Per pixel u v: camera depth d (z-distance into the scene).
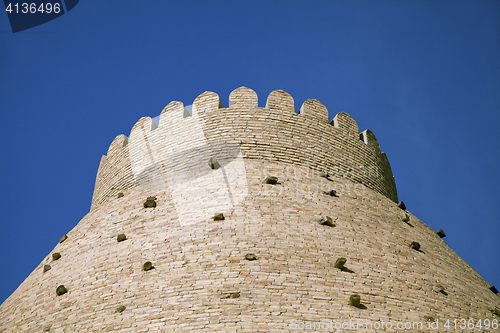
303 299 16.03
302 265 17.52
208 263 17.33
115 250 19.23
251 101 25.73
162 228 19.69
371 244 19.94
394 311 16.70
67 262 20.00
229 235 18.53
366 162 26.03
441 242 23.48
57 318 16.75
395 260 19.61
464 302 19.08
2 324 18.45
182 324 14.99
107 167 27.39
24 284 20.80
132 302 16.25
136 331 15.06
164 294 16.28
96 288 17.44
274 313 15.27
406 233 22.09
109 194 25.78
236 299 15.71
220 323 14.84
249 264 17.17
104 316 16.00
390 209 23.53
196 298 15.88
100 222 21.84
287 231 19.05
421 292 18.36
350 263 18.31
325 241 19.06
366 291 17.16
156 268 17.53
